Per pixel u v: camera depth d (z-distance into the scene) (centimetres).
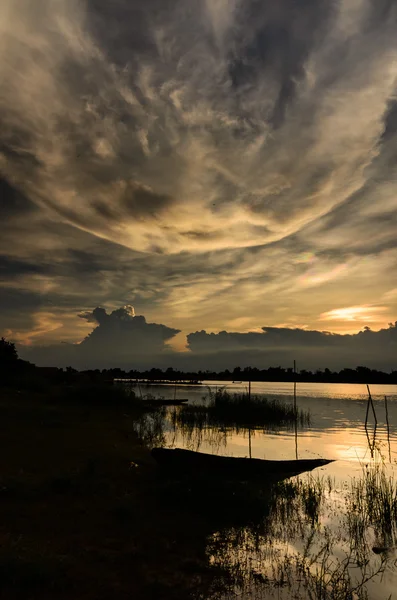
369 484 1109
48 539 686
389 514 888
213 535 771
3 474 1037
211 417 2881
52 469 1130
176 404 3919
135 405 3269
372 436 2175
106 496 940
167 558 660
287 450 1719
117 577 582
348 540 775
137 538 726
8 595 512
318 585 595
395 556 708
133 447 1596
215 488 962
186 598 543
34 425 1898
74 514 813
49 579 549
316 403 4703
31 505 841
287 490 1074
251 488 1031
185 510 894
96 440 1662
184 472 1188
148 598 534
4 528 711
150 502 930
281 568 649
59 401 3117
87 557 635
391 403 4788
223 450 1695
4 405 2481
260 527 826
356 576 632
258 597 557
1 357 3962
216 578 604
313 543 756
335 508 955
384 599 566
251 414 2861
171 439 1923
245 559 677
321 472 1318
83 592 535
